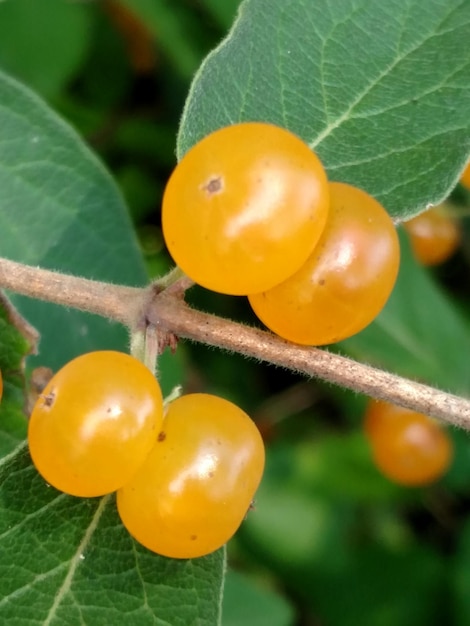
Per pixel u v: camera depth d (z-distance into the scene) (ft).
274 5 0.24
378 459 0.39
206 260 0.19
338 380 0.22
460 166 0.24
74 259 0.30
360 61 0.25
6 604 0.23
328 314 0.20
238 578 0.39
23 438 0.25
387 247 0.20
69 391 0.20
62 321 0.30
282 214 0.19
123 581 0.23
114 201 0.31
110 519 0.23
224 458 0.21
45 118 0.30
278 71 0.24
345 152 0.24
